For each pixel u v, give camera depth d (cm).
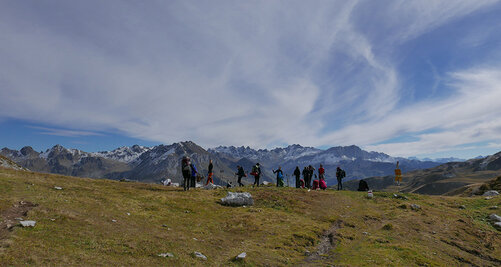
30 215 1331
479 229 2703
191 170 3206
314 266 1425
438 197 4266
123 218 1686
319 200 3322
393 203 3512
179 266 1155
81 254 1045
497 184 5238
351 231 2242
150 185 3538
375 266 1459
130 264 1066
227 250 1508
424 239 2222
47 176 2862
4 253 905
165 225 1727
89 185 2645
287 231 2023
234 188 3500
